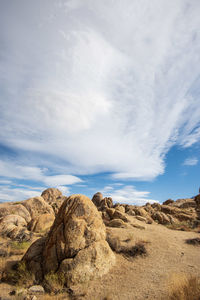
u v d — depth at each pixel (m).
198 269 9.79
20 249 13.55
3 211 22.30
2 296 7.49
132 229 18.80
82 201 11.52
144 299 7.01
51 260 9.55
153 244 14.30
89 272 9.01
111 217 25.11
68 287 8.24
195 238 15.84
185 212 31.61
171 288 7.28
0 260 11.29
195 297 6.04
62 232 10.30
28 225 19.64
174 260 11.40
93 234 10.48
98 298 7.38
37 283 8.73
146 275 9.32
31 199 25.45
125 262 11.02
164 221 27.39
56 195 41.62
